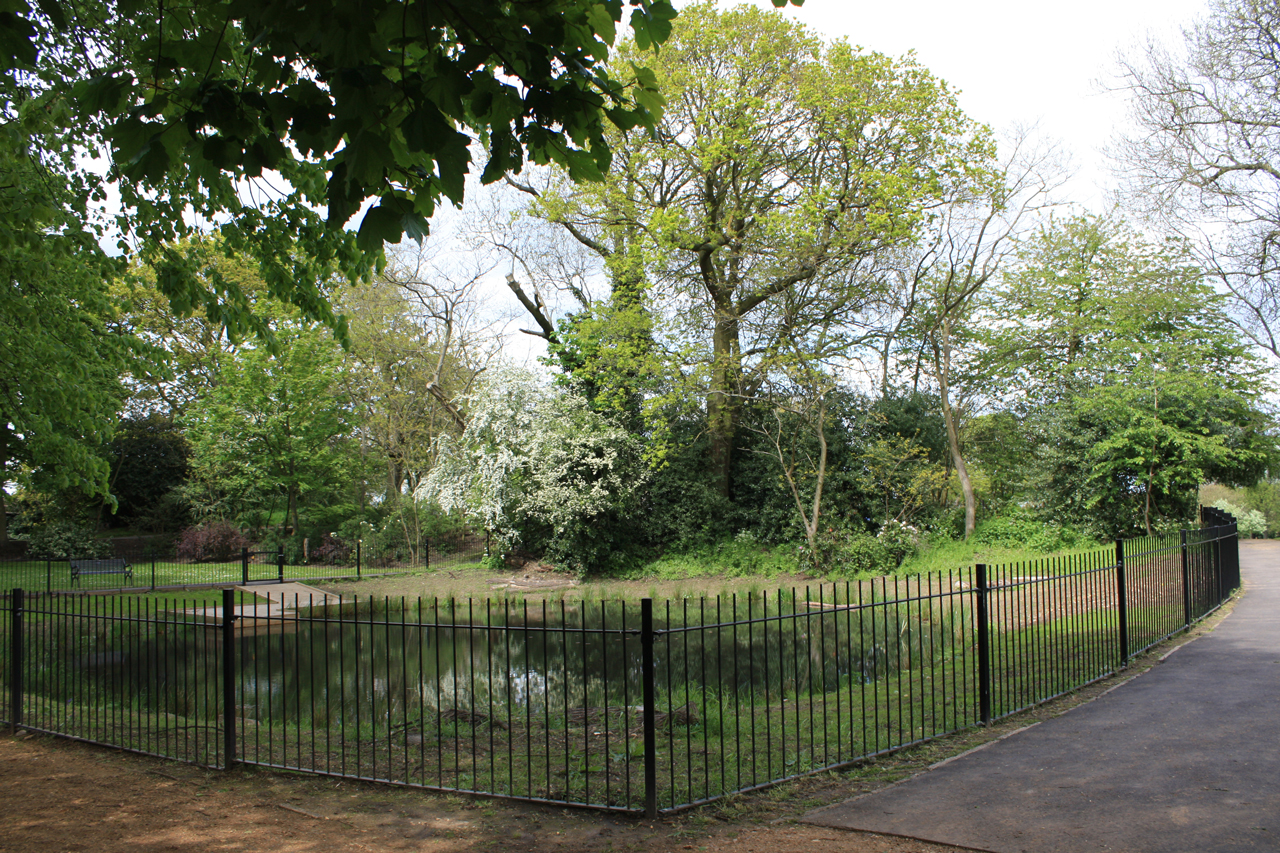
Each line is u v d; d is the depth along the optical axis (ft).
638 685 29.91
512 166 10.83
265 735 22.97
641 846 13.79
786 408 69.51
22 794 17.10
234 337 26.89
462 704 27.35
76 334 30.71
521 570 75.00
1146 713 20.76
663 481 77.36
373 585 69.21
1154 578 33.50
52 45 22.80
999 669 27.78
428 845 14.02
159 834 14.64
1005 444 83.35
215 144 10.55
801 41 68.18
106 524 99.40
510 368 77.66
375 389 101.76
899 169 63.62
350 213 10.42
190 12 15.80
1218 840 12.76
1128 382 65.05
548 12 10.27
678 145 69.21
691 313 73.67
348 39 9.13
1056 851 12.71
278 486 90.22
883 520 69.05
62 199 24.94
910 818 14.51
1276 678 23.76
